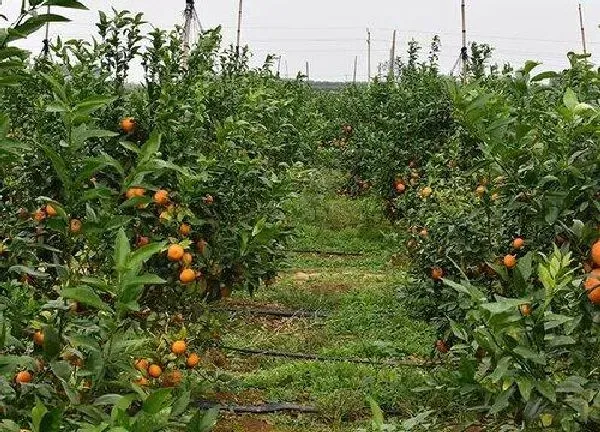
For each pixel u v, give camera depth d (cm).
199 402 618
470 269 557
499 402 241
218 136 602
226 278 593
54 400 250
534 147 379
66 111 261
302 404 631
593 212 347
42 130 539
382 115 1356
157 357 447
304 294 940
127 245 228
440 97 1202
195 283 531
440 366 631
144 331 469
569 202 347
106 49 580
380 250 1230
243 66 1070
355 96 1830
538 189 366
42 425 185
